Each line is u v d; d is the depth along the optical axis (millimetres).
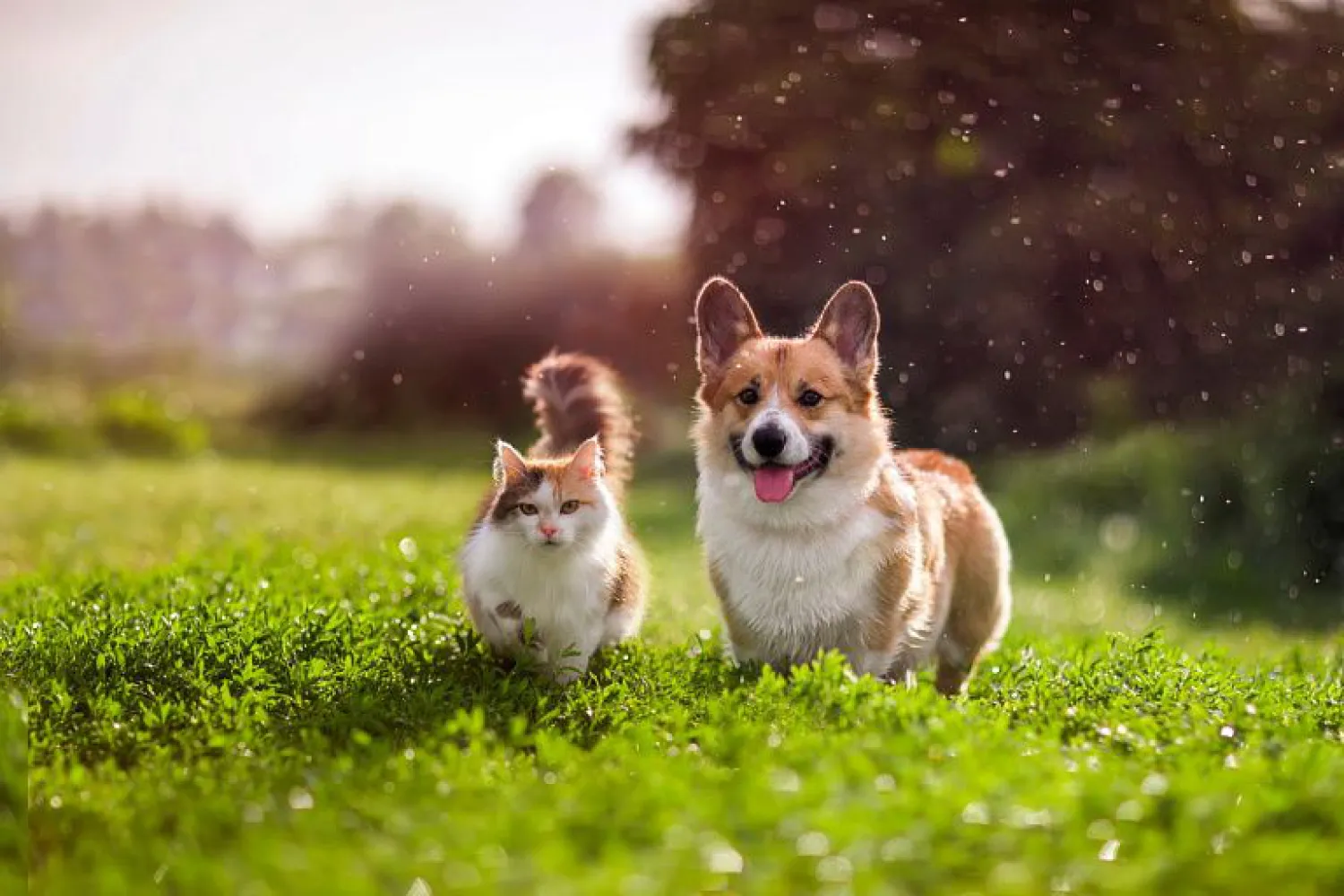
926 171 19953
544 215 29344
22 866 3598
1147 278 19375
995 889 3215
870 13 20516
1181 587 14234
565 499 5617
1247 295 19094
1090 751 4484
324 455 28406
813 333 5723
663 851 3379
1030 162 19344
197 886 3314
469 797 3904
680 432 27703
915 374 20281
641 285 29062
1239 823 3580
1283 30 19016
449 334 30969
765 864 3295
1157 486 15922
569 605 5711
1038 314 19672
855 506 5488
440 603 6746
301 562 8406
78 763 4512
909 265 19984
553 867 3260
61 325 32219
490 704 5164
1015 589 13125
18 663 5480
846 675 5039
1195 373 19406
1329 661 7410
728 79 22250
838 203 20781
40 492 16891
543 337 30125
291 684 5285
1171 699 5457
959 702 5188
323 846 3529
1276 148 18828
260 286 32969
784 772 3893
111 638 5629
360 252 31328
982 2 19266
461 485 21109
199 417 30875
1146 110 18828
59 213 32688
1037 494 16828
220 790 4141
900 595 5594
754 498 5508
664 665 5855
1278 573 14312
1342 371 15445
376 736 4875
